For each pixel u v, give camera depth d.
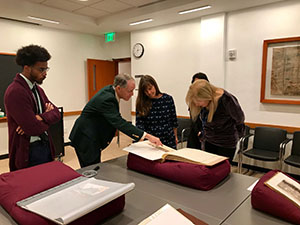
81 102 5.07
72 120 4.90
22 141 1.35
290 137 3.05
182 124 3.76
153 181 1.22
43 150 1.49
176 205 0.98
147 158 1.26
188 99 1.77
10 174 1.01
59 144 3.35
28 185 0.94
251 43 3.25
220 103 1.69
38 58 1.31
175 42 4.07
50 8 3.58
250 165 3.41
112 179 1.25
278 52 3.02
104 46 5.38
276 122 3.16
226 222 0.86
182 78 4.06
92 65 4.99
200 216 0.90
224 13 3.38
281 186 0.94
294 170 3.03
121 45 5.30
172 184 1.18
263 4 3.09
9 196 0.89
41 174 1.02
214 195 1.07
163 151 1.38
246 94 3.37
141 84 2.04
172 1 3.23
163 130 2.12
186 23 3.89
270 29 3.07
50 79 4.49
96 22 4.26
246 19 3.26
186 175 1.13
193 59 3.87
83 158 1.76
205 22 3.59
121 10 3.79
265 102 3.18
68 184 0.97
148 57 4.51
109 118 1.57
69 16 3.84
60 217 0.71
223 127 1.80
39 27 4.25
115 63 5.57
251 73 3.29
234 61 3.43
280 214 0.87
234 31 3.38
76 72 4.91
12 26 3.90
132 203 1.00
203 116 1.92
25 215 0.78
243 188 1.13
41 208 0.78
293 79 2.94
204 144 2.02
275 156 2.75
